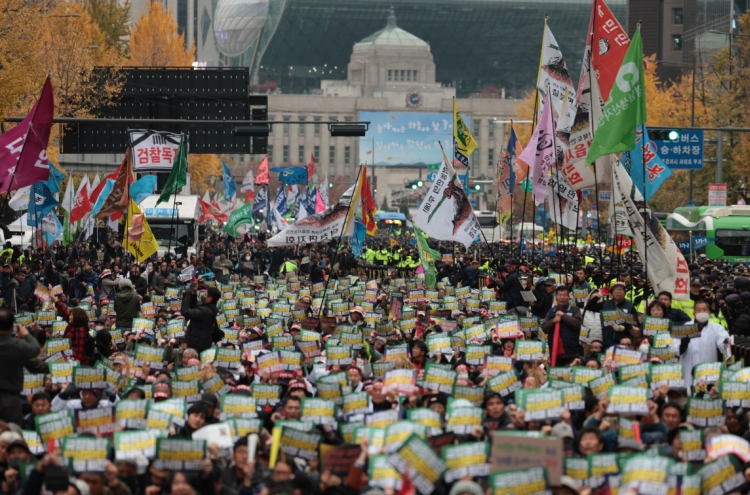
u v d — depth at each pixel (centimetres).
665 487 1855
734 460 1956
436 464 1900
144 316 5131
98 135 11225
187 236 10731
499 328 3756
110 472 2097
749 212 11488
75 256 8875
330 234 5975
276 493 1983
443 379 2811
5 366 2748
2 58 7094
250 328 4228
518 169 7300
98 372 2945
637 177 5944
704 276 6397
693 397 2509
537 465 1892
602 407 2497
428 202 5797
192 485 2117
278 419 2503
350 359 3412
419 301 5675
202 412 2455
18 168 4775
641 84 4238
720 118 14550
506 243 13238
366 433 2217
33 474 2081
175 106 11206
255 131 6706
